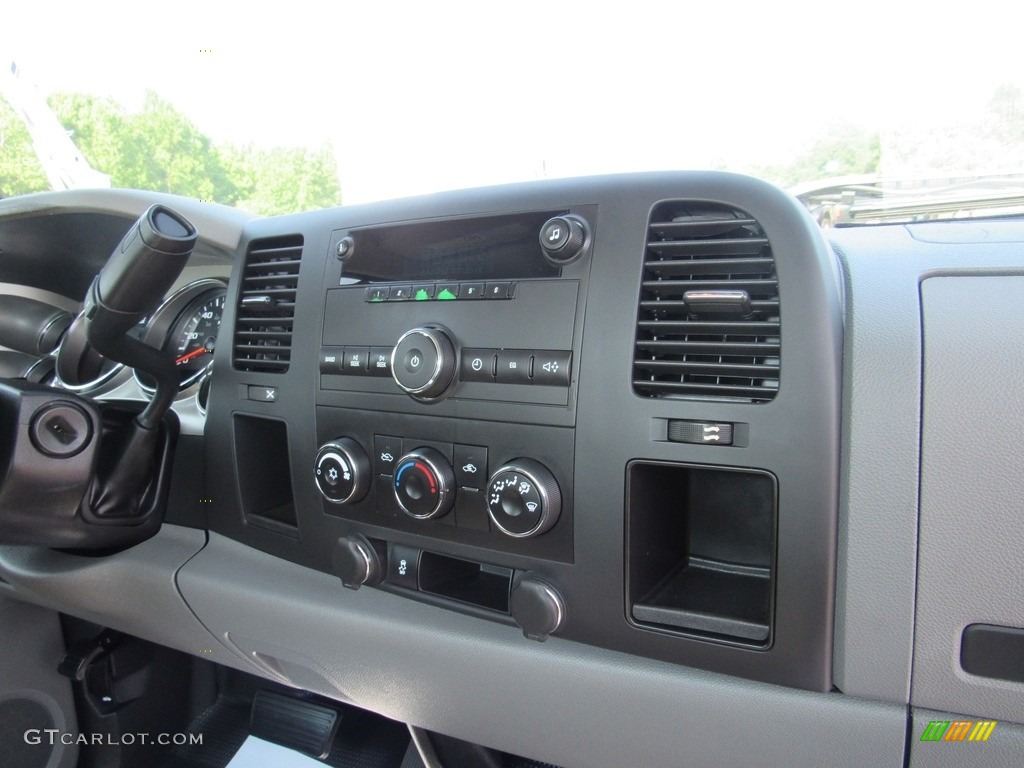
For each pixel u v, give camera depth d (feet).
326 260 3.29
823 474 2.30
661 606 2.61
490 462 2.78
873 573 2.32
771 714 2.50
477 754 3.97
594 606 2.66
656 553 2.75
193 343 4.43
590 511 2.60
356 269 3.20
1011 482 2.19
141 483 3.84
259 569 3.64
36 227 4.45
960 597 2.25
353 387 3.16
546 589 2.68
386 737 4.52
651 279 2.55
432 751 3.92
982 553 2.22
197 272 4.55
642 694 2.68
